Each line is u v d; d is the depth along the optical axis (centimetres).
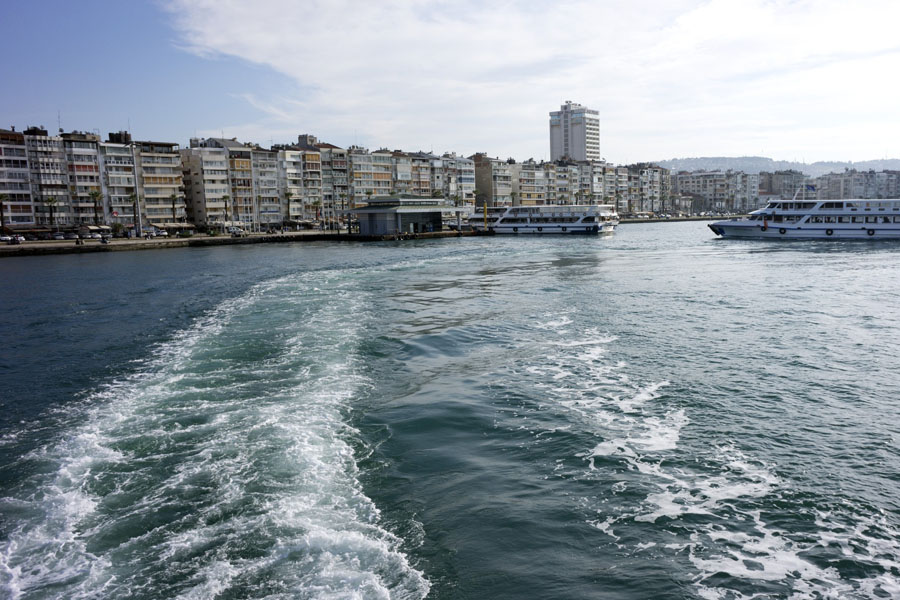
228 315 4062
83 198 14200
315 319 3822
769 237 11306
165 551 1298
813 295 4706
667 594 1209
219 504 1477
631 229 19538
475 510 1490
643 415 2134
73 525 1405
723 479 1673
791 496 1586
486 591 1203
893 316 3825
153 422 2014
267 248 12494
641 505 1532
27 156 13462
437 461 1752
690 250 9569
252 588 1180
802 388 2428
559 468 1723
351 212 14962
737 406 2228
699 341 3188
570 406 2214
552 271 6769
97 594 1171
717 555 1336
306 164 17975
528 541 1370
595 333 3391
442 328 3528
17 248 11012
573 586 1227
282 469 1655
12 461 1775
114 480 1611
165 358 2947
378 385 2436
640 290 5066
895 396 2338
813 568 1298
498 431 1977
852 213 10506
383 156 19325
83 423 2066
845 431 2006
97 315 4438
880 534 1424
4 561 1277
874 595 1220
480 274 6581
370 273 6862
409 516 1454
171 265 8612
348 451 1788
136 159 14912
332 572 1228
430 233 14675
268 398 2239
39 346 3462
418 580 1220
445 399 2269
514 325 3616
